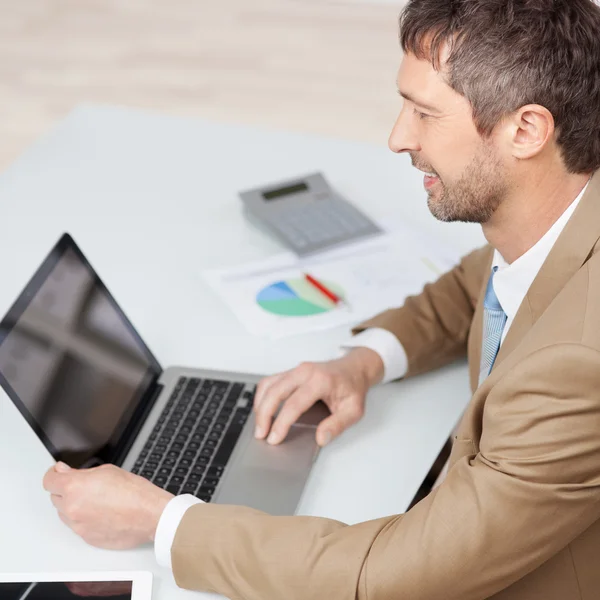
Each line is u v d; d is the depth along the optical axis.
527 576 1.47
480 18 1.39
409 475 1.72
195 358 1.99
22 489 1.67
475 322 1.87
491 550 1.36
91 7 5.96
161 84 5.19
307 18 5.89
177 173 2.61
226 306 2.13
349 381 1.86
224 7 6.00
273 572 1.44
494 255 1.72
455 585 1.38
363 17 5.92
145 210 2.46
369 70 5.36
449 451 2.11
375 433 1.82
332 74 5.31
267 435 1.78
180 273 2.23
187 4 6.03
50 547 1.57
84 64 5.35
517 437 1.35
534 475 1.33
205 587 1.50
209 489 1.67
